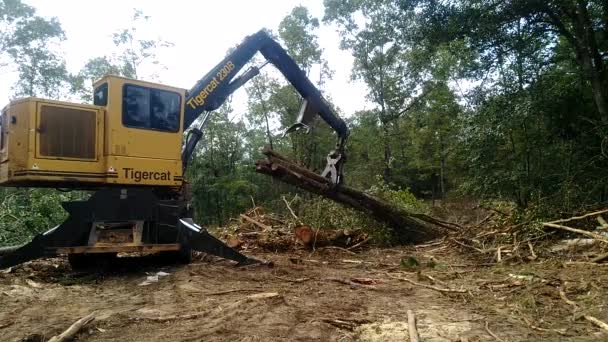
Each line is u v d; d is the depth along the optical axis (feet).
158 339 15.11
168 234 28.60
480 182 50.88
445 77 57.47
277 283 25.29
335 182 39.81
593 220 34.99
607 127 41.50
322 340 15.23
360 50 118.52
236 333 15.79
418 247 41.91
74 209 26.99
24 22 109.19
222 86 33.91
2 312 18.60
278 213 60.80
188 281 24.85
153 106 28.02
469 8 46.06
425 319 17.98
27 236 39.14
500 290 23.40
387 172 122.93
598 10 48.55
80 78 110.83
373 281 26.35
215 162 130.62
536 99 45.37
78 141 26.08
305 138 116.98
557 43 51.42
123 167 26.84
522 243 33.78
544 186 44.93
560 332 16.24
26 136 24.90
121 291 22.89
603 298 20.21
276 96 119.96
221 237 44.16
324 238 40.81
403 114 124.26
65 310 19.02
